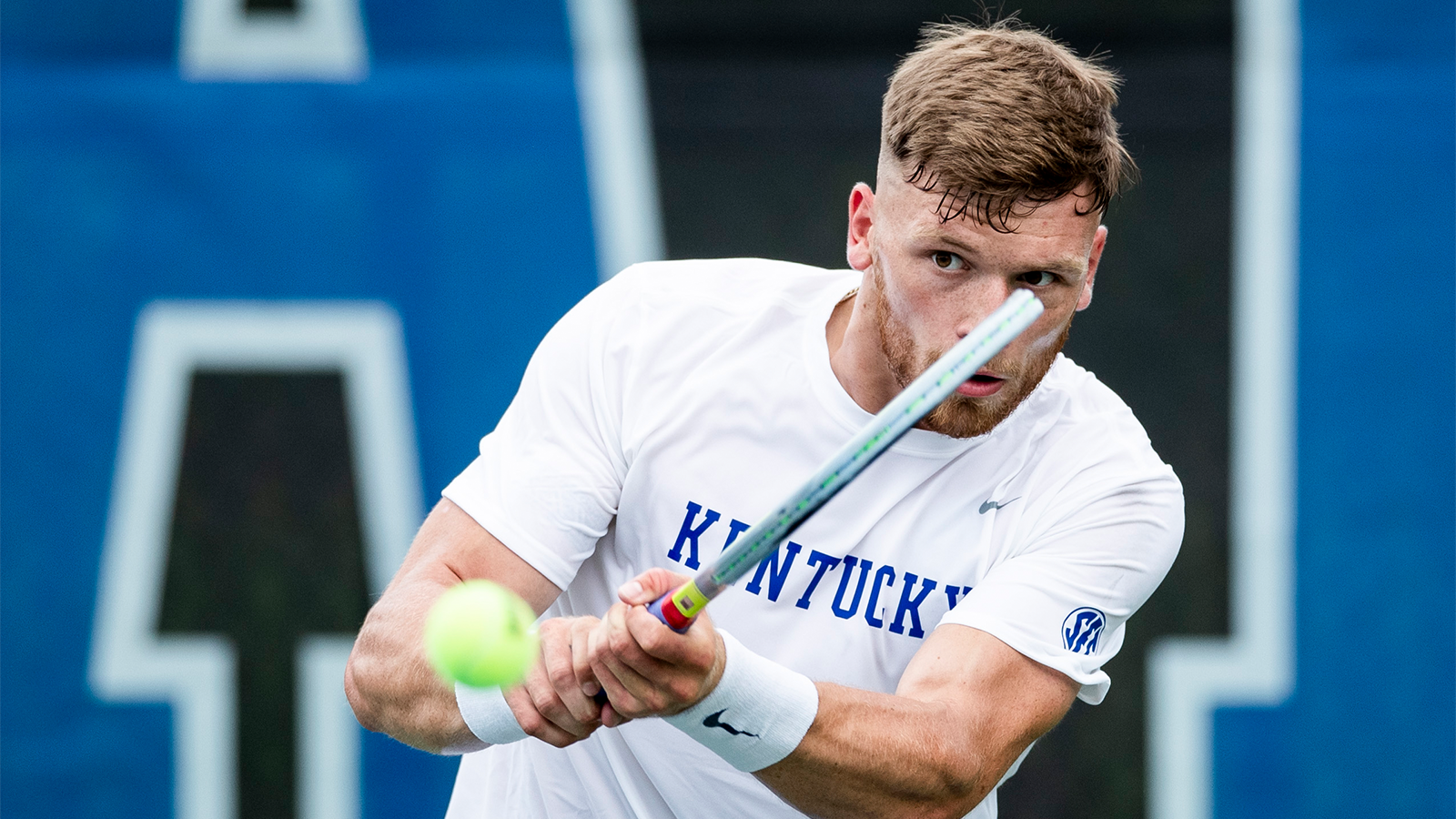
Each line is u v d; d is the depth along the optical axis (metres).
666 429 7.93
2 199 15.03
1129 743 15.11
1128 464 7.94
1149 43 15.12
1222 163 15.09
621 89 15.25
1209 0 15.09
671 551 8.00
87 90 15.09
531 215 15.26
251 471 15.23
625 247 15.26
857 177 15.30
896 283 7.12
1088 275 7.72
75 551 15.10
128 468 15.17
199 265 15.20
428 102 15.22
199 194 15.18
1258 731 14.98
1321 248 15.02
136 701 15.13
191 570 15.20
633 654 6.15
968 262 6.89
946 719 7.09
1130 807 15.12
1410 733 14.81
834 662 8.01
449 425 15.26
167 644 15.16
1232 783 14.99
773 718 6.54
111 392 15.14
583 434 7.97
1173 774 15.06
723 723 6.53
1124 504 7.84
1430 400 14.91
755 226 15.29
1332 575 14.95
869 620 7.96
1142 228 15.13
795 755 6.64
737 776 8.37
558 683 6.66
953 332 7.01
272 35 15.16
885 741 6.78
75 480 15.12
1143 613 15.10
